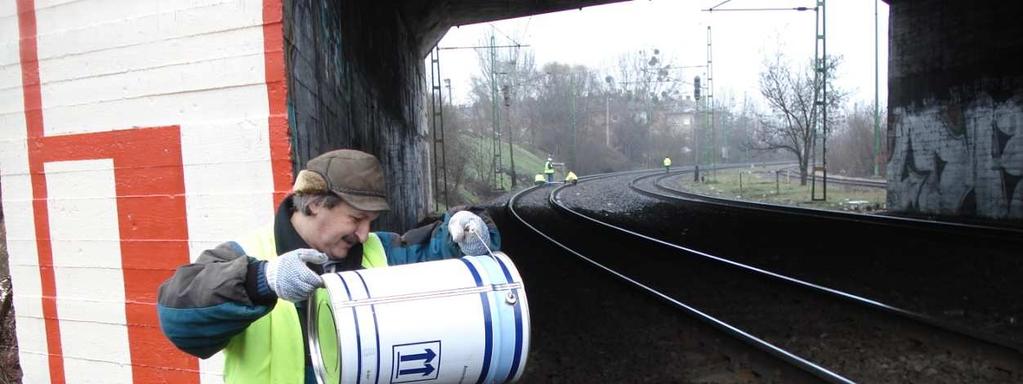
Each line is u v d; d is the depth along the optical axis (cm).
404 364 170
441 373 175
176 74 358
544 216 1956
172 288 174
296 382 201
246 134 348
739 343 563
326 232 195
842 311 663
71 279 389
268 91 345
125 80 369
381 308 170
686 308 662
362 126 856
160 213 363
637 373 538
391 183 1187
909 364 518
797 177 3534
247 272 171
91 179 380
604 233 1421
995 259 871
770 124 3731
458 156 3378
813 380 482
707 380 516
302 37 419
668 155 7838
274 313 201
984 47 1314
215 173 354
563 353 596
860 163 4097
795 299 727
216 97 353
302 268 169
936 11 1435
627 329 657
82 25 378
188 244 359
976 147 1350
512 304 182
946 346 543
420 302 174
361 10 876
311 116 450
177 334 172
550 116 6612
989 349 511
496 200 3000
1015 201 1260
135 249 371
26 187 402
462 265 189
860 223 1312
